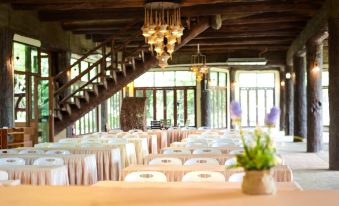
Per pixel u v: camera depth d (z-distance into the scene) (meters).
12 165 5.49
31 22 11.91
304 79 15.89
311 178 8.33
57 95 11.79
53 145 8.35
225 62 19.02
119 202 2.36
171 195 2.49
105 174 7.35
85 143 8.66
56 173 5.21
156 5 9.31
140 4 10.65
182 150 7.18
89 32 14.97
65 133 14.29
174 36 9.09
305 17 12.30
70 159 6.24
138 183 3.85
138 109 14.34
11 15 10.83
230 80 22.86
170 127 17.44
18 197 2.51
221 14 11.66
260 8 11.11
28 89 11.92
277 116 2.53
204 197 2.42
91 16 12.38
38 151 7.21
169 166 5.27
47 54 13.84
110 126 19.61
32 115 11.91
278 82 23.97
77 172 6.21
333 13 8.98
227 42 16.36
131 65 11.91
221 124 22.52
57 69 14.21
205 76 20.66
